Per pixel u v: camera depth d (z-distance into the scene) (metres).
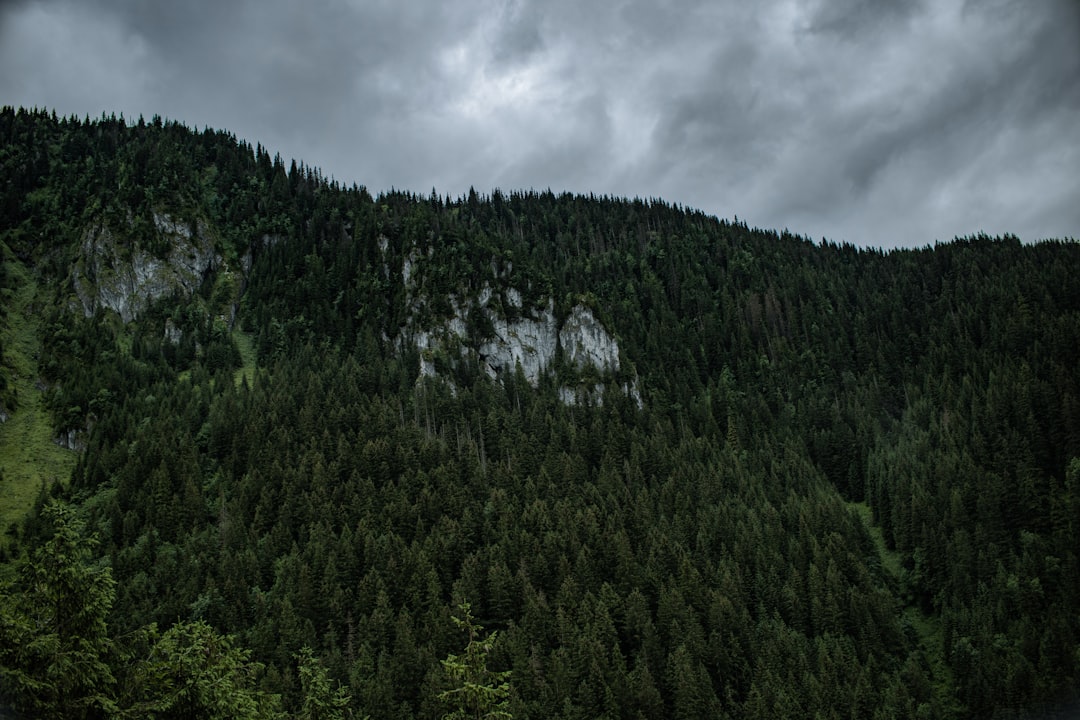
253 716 34.53
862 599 121.19
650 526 136.25
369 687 89.56
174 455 137.88
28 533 124.25
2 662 28.48
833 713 96.56
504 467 153.38
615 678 98.06
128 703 30.84
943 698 112.25
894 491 158.00
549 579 119.38
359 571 117.19
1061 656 107.00
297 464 139.75
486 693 41.62
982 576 128.62
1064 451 149.38
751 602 124.38
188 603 104.56
